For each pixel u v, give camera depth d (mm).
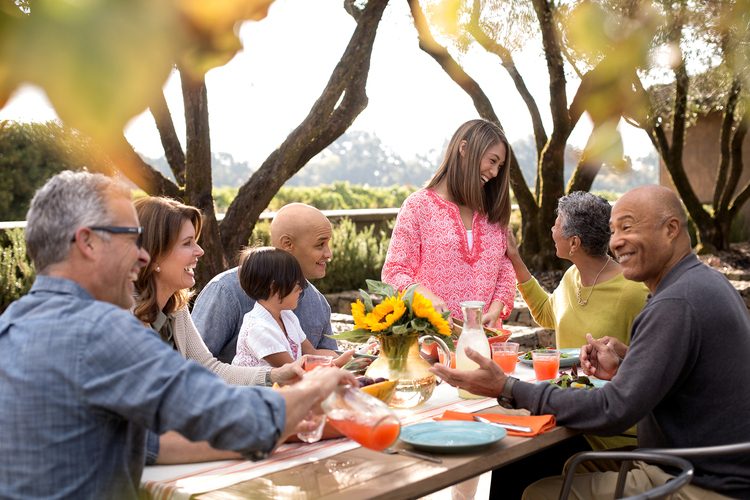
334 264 8852
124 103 285
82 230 1419
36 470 1337
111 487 1411
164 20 289
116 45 283
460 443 1794
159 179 5090
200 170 5016
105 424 1382
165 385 1333
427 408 2260
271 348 2672
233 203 5457
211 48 299
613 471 2496
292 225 3182
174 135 5320
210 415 1342
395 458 1786
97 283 1454
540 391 2053
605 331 2924
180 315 2557
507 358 2541
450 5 806
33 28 276
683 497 1997
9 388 1341
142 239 2340
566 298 3092
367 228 10352
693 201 11930
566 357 2789
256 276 2729
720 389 2000
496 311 3268
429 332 2199
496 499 2797
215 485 1626
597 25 616
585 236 2906
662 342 1964
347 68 5145
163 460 1794
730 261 11289
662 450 1919
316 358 2365
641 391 1945
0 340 1388
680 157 11641
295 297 2807
